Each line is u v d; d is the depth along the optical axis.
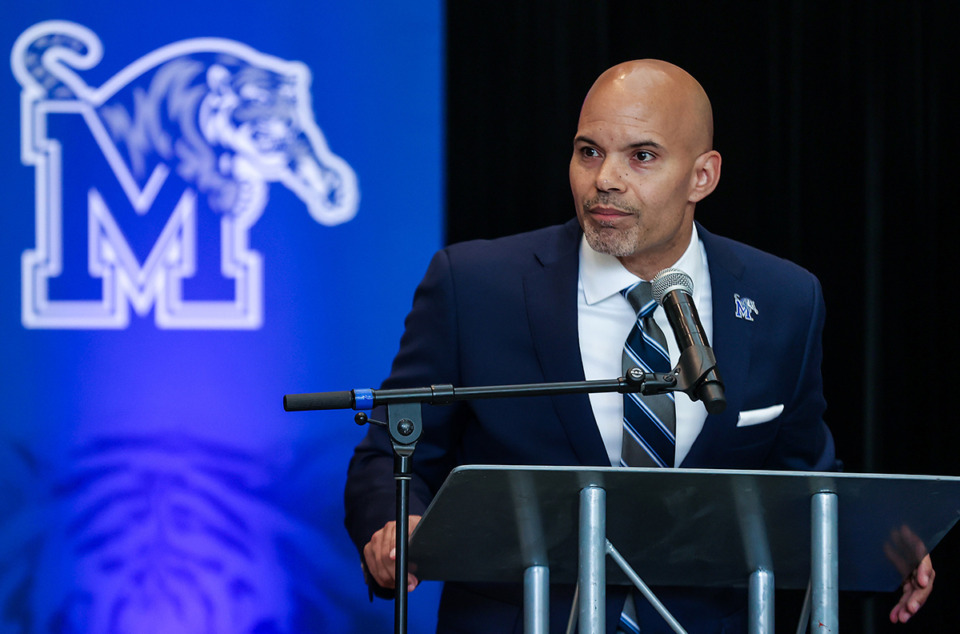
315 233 9.08
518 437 4.61
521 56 9.11
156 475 8.91
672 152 4.38
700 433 4.54
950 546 8.86
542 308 4.70
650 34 9.20
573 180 4.49
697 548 3.64
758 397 4.67
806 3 9.27
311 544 8.96
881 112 9.27
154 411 8.93
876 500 3.33
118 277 8.94
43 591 8.80
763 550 3.63
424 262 9.14
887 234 9.22
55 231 8.91
